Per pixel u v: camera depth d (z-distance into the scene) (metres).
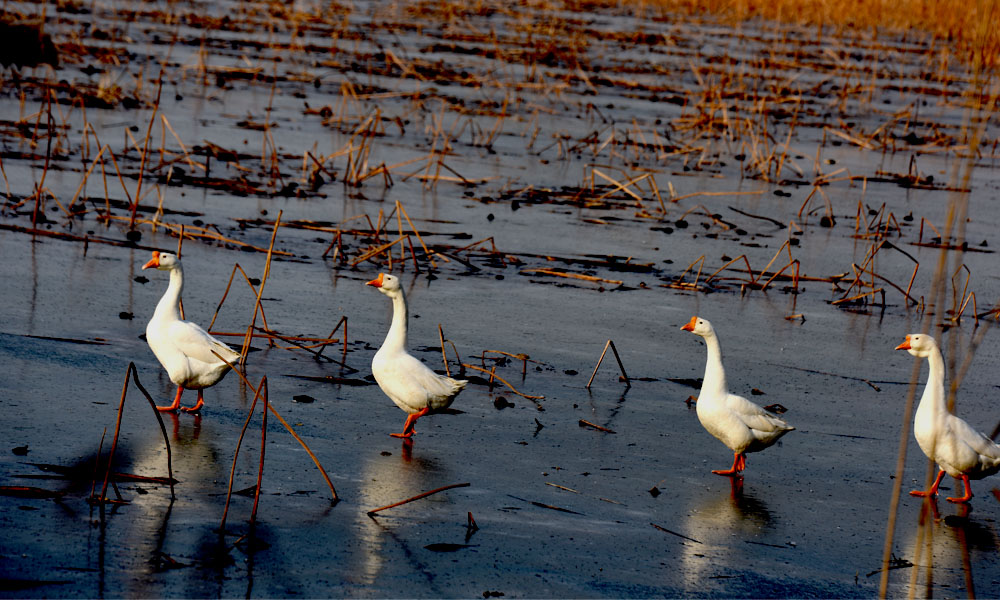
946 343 15.93
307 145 27.11
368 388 12.30
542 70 41.28
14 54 27.34
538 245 20.06
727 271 19.34
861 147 32.88
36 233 17.16
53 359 11.84
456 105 34.00
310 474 9.66
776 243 21.72
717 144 31.95
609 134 31.95
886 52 52.19
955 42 57.47
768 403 12.85
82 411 10.49
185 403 11.20
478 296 16.59
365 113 31.86
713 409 10.42
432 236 19.95
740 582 8.41
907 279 19.62
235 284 15.83
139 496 8.76
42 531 7.96
